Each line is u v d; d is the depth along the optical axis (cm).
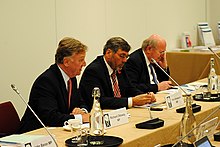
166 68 488
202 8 816
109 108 369
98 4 594
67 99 345
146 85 444
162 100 391
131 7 652
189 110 271
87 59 582
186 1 775
